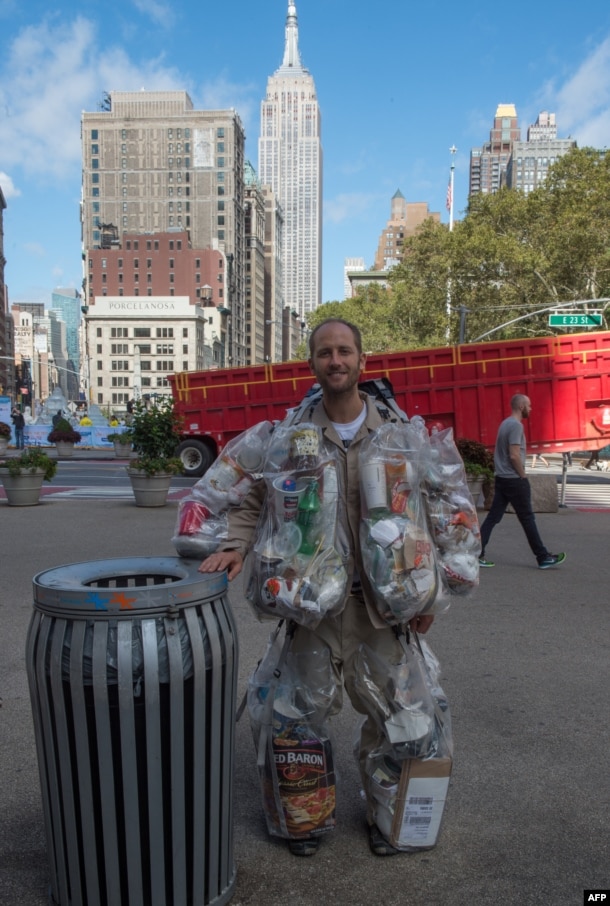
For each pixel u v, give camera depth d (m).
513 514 12.27
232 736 2.51
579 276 34.12
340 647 2.77
